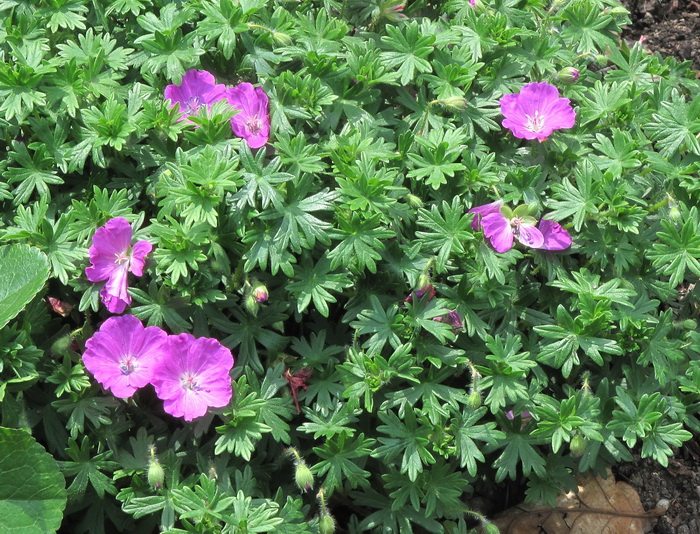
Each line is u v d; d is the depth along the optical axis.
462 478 0.49
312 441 0.48
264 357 0.48
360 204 0.45
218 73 0.52
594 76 0.57
